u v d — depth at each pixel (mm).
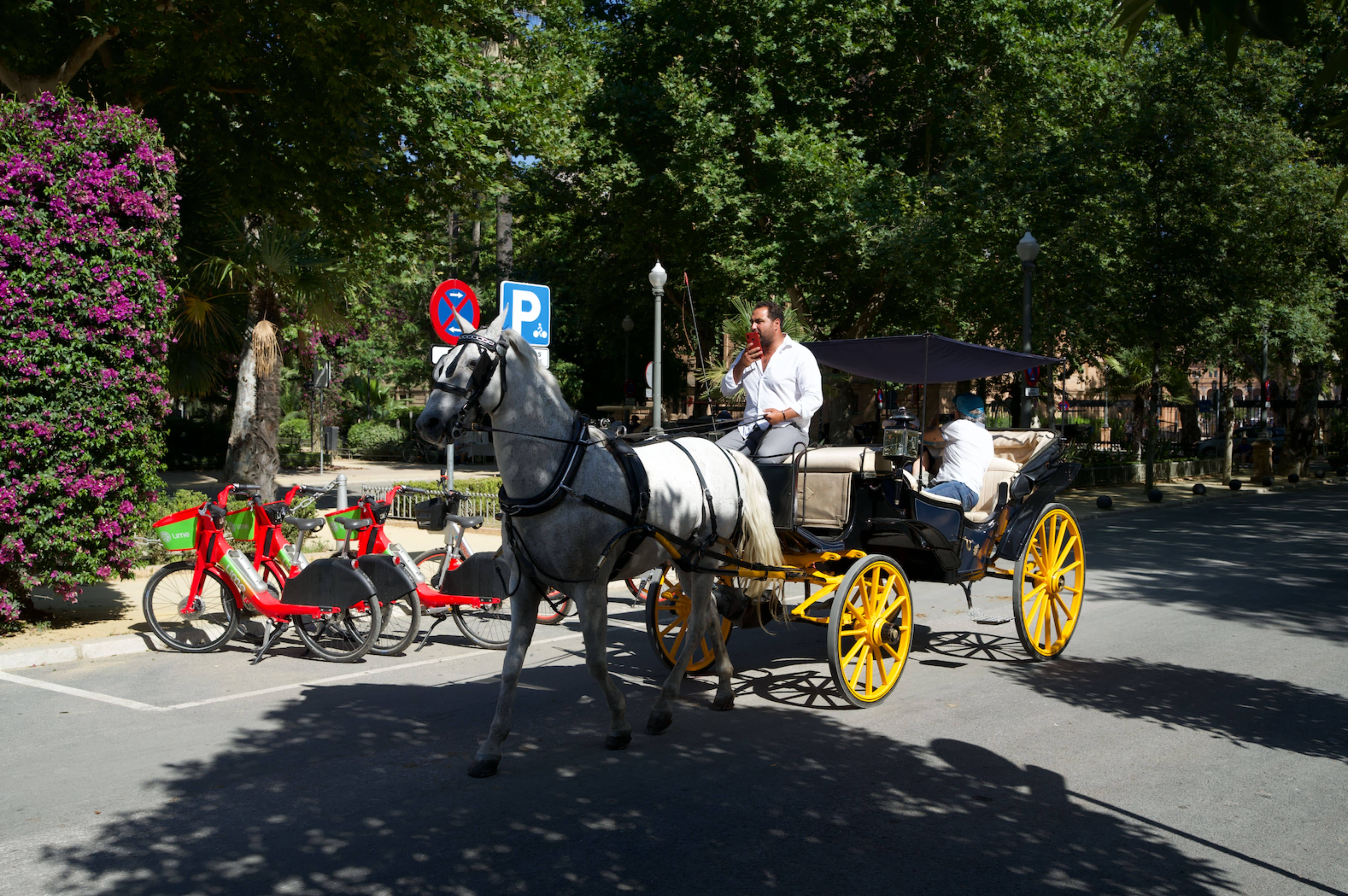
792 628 9195
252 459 17781
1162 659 8039
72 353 8164
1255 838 4512
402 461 34500
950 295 21625
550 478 5336
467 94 17172
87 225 8219
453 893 3873
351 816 4637
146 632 8570
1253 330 24266
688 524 6000
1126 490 25016
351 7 13469
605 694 5625
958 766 5406
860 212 21016
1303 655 8195
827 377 24938
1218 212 21094
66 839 4367
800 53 22188
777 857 4227
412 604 7988
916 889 3939
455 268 35344
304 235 15594
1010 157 20047
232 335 14828
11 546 8102
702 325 26922
